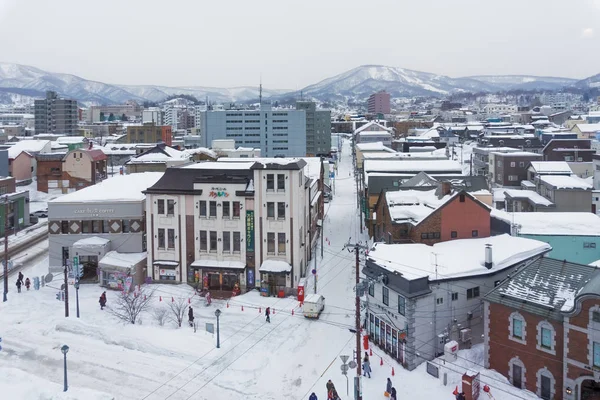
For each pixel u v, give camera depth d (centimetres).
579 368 3362
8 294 5644
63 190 11456
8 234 8225
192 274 6044
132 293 5306
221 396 3728
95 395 3444
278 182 5816
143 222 6431
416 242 5303
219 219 5953
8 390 3441
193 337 4575
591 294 3288
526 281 3878
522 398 3541
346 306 5362
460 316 4319
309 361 4238
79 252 6184
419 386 3778
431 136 19412
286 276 5769
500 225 5994
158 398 3681
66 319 4894
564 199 8294
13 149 12231
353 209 10438
